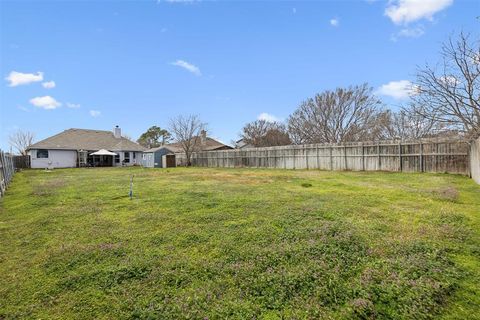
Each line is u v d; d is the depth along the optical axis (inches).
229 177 509.4
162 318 83.5
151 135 1941.4
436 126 447.5
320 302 91.1
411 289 97.0
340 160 657.0
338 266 114.4
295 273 107.3
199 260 122.6
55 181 464.4
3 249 143.5
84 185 393.7
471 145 397.1
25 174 689.0
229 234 155.3
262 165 854.5
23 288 103.0
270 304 90.7
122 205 241.3
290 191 307.0
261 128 1509.6
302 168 748.6
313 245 134.8
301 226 166.2
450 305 90.9
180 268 115.5
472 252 129.4
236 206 224.1
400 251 129.0
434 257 122.0
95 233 163.3
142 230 166.9
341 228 159.8
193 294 96.3
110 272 112.1
